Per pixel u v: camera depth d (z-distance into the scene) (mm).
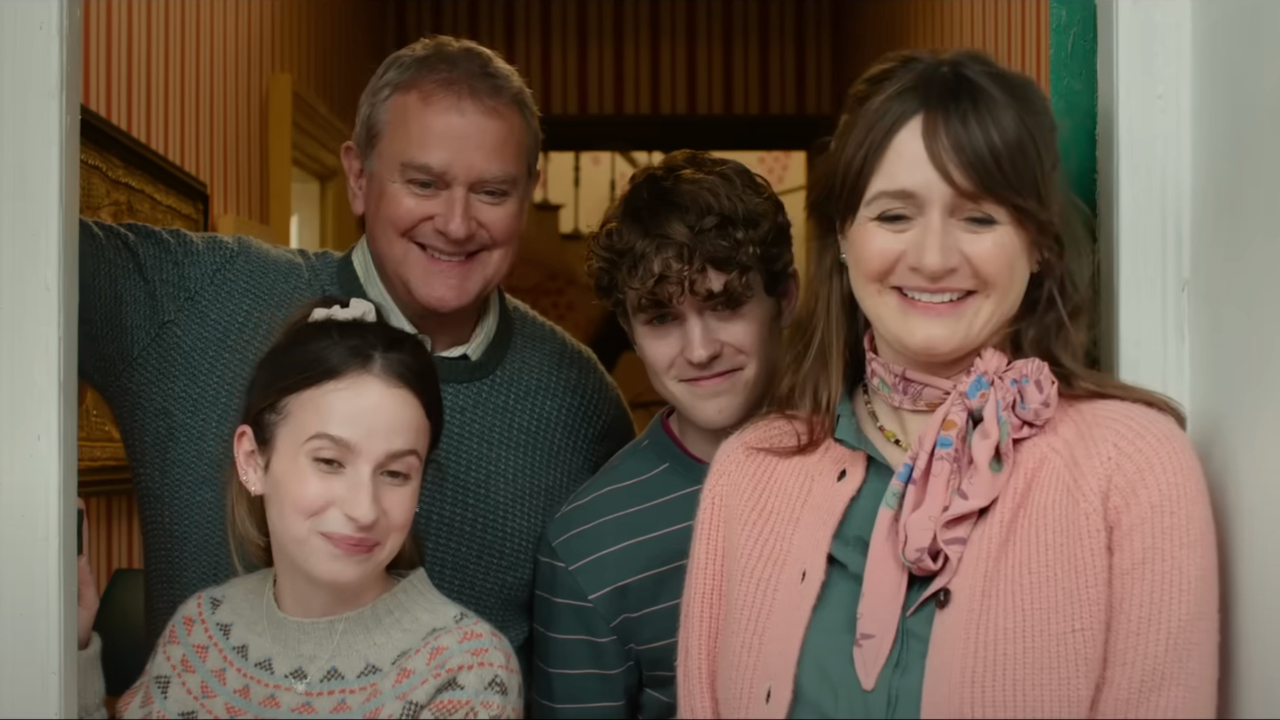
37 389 1181
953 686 930
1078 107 1230
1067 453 976
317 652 1173
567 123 3588
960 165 960
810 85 3611
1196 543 925
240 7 2508
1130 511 938
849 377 1155
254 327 1522
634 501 1387
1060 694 915
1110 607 936
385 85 1443
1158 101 1136
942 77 987
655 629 1347
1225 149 1065
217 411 1501
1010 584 943
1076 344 1088
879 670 971
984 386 1010
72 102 1215
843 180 1029
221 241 1573
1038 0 1938
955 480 984
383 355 1188
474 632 1173
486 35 3568
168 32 2143
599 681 1347
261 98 2646
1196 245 1119
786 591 1039
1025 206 981
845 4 3547
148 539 1534
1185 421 1042
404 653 1165
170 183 2100
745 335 1341
